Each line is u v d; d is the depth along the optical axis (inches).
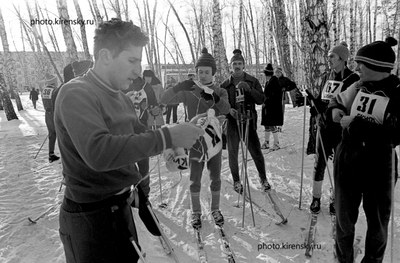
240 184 166.7
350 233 91.1
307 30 259.1
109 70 52.2
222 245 120.6
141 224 138.8
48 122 237.1
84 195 52.4
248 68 1173.7
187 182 189.6
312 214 135.4
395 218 130.1
